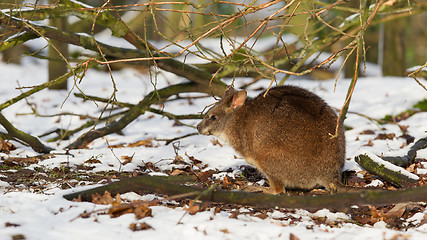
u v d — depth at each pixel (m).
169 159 11.67
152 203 8.04
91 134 13.15
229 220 7.24
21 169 10.61
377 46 35.59
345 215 8.17
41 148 12.53
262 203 7.56
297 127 9.27
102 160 11.66
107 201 7.85
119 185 7.98
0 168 10.71
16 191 8.77
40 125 16.36
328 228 7.41
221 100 10.88
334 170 9.32
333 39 14.52
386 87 19.09
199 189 7.78
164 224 6.97
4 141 12.55
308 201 7.43
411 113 15.76
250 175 11.04
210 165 11.55
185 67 13.67
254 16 14.20
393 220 8.02
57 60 13.28
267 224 7.19
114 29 12.49
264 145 9.51
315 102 9.62
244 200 7.61
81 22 24.22
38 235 6.33
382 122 14.96
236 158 11.89
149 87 23.88
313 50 14.05
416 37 39.47
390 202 7.18
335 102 17.84
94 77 27.97
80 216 7.14
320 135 9.25
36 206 7.50
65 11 11.77
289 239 6.68
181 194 7.75
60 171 10.72
